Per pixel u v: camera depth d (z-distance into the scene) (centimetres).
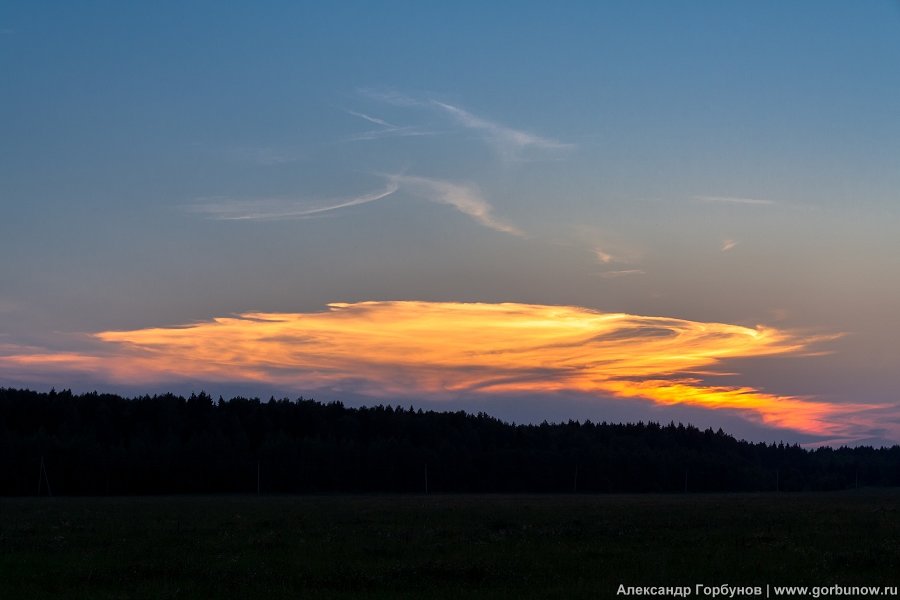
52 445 14512
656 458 19900
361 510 6925
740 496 13712
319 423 19462
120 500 11381
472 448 19562
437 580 2562
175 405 18575
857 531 4078
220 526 4706
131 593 2358
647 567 2777
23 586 2481
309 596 2306
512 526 4628
